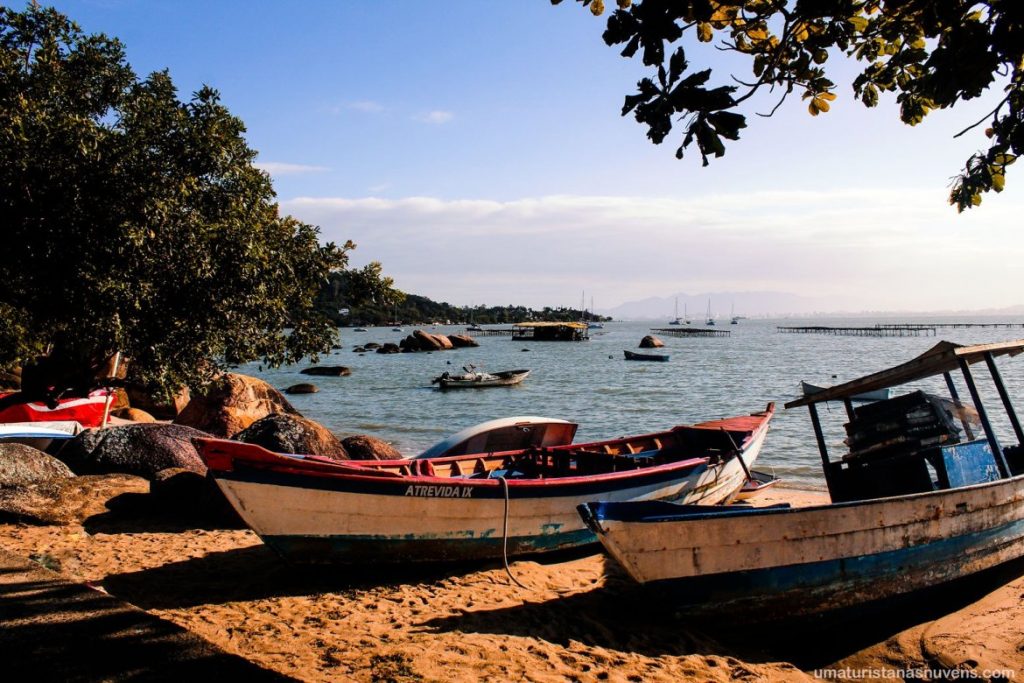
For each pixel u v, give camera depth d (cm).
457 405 3472
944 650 665
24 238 936
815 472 1647
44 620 488
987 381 3716
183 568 829
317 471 771
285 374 5525
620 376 5044
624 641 659
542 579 831
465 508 842
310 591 770
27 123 962
